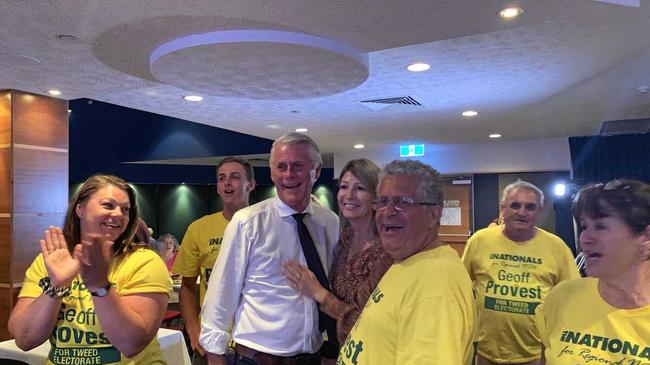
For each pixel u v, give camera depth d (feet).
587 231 3.84
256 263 5.97
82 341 4.70
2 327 14.11
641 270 3.72
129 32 9.31
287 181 5.96
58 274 4.37
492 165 26.08
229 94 13.80
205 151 31.81
